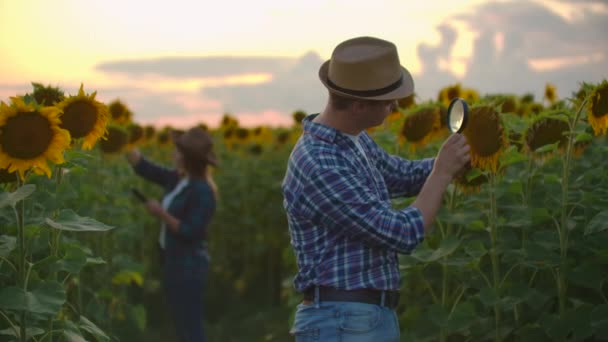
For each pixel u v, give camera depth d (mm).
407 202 4164
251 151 10867
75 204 4438
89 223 3092
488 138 3395
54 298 2873
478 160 3453
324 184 2830
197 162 6191
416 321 4062
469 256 4113
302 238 2975
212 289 9664
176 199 6172
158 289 9195
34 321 3291
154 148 12258
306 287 2955
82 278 5406
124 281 5523
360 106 2900
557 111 3859
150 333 7762
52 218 3449
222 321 8578
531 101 6785
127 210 5930
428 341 4066
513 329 3818
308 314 2953
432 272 4266
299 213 2934
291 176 2971
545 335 3682
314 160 2877
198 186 6137
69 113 3377
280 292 9719
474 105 3430
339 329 2867
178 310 6164
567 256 3928
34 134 2836
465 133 3406
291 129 11969
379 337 2891
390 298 2947
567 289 3916
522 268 3975
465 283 3971
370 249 2900
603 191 3852
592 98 3346
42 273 3762
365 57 2840
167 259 6164
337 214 2816
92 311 4727
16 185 3311
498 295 3697
